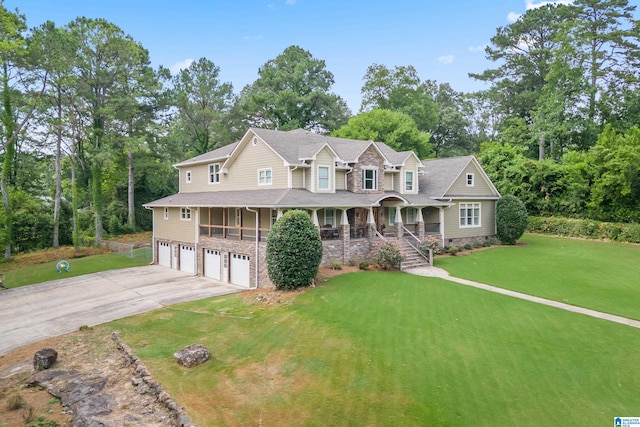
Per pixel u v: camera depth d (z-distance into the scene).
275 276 18.05
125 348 12.88
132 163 44.19
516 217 30.53
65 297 20.75
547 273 20.56
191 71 50.97
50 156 41.50
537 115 44.38
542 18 49.12
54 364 12.12
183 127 51.47
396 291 17.31
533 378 9.73
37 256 33.38
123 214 46.09
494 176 38.50
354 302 15.88
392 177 29.36
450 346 11.62
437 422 8.12
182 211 27.94
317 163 23.88
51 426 8.84
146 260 31.81
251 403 9.16
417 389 9.38
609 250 26.94
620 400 8.77
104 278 25.27
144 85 41.12
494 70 53.50
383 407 8.73
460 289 17.64
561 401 8.76
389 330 12.95
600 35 41.03
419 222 27.34
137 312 17.33
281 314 15.20
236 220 27.02
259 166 25.61
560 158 45.19
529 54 51.12
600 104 41.94
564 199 35.31
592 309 14.82
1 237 31.95
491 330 12.77
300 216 18.22
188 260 27.31
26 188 43.56
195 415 8.72
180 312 16.81
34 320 16.98
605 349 11.27
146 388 10.16
